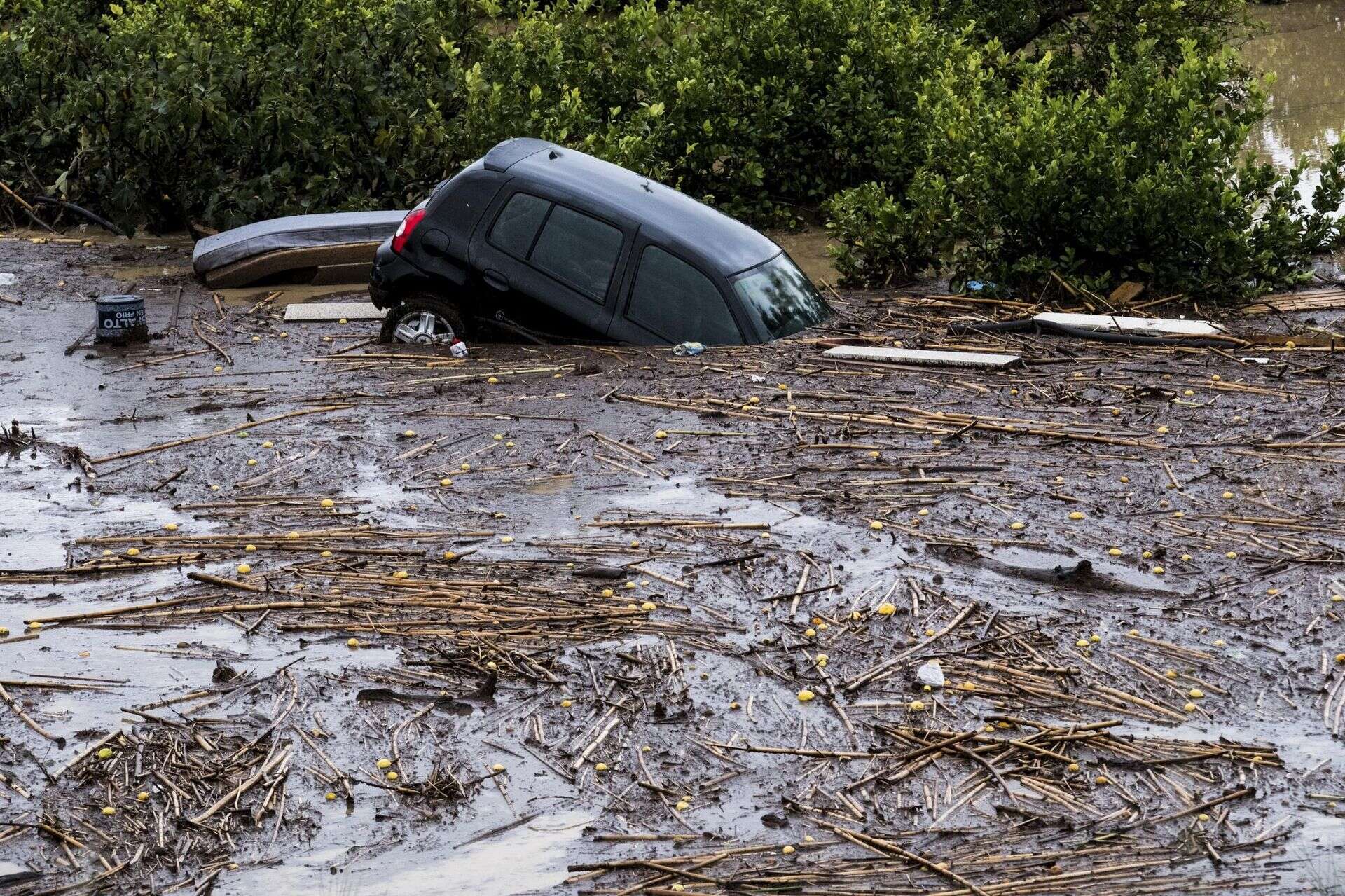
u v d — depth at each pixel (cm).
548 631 1991
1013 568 2178
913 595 2094
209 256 4388
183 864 1511
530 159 3656
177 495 2527
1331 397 2991
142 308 3653
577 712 1795
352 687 1850
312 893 1459
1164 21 6488
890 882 1470
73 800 1616
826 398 3025
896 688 1848
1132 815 1580
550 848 1534
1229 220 4100
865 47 5541
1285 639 1956
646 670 1888
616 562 2216
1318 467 2580
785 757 1702
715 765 1688
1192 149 4125
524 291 3519
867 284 4469
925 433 2805
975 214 4372
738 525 2345
